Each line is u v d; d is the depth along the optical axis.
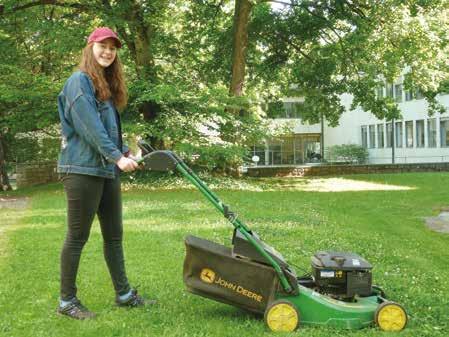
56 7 25.22
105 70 5.39
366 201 16.91
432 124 40.47
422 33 21.91
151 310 5.55
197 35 26.61
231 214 5.03
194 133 21.89
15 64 23.16
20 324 5.24
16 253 8.58
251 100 24.12
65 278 5.38
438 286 6.74
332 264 5.15
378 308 5.02
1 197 19.69
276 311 4.94
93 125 4.99
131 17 21.88
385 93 45.56
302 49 27.81
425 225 12.39
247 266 5.00
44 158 31.12
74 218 5.24
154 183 21.72
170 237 9.69
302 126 52.91
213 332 4.92
